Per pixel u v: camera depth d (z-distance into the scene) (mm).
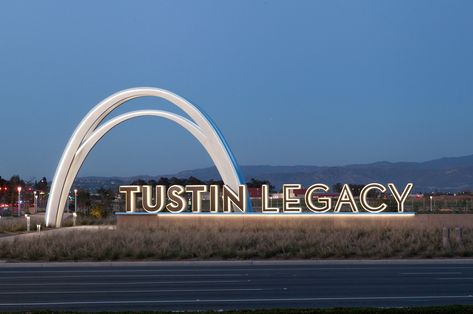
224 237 36000
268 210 48000
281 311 13898
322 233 39750
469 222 47719
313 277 22812
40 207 129375
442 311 13586
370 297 17312
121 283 21141
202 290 19062
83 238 35531
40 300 17047
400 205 48750
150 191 48406
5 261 30609
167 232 40656
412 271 25031
